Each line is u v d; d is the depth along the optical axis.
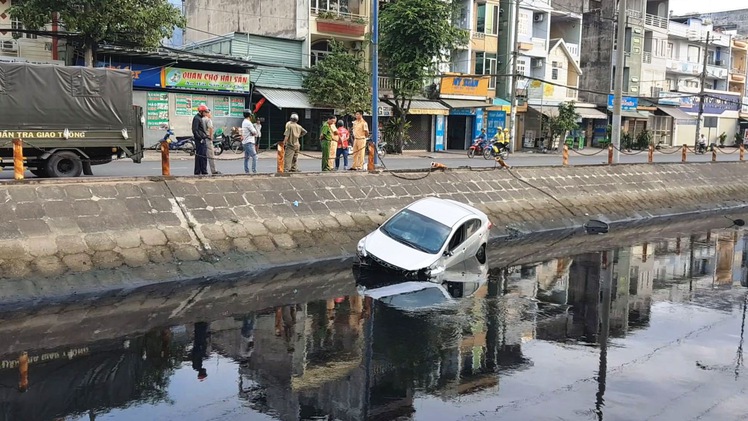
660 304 12.38
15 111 14.95
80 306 10.84
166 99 30.20
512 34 45.28
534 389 7.75
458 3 41.19
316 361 8.51
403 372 8.17
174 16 26.30
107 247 12.54
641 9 56.53
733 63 69.88
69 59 27.34
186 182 14.86
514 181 23.03
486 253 17.05
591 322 10.87
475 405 7.20
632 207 25.86
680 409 7.29
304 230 15.72
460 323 10.46
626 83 55.78
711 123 66.62
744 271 15.98
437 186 20.38
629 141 54.16
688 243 19.98
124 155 17.05
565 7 53.09
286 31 36.31
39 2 23.48
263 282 12.95
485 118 44.59
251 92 33.19
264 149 34.34
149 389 7.42
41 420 6.52
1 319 10.01
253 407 6.98
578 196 24.41
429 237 14.12
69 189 13.08
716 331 10.64
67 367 8.06
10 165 15.17
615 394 7.68
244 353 8.75
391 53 36.16
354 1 38.00
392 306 11.35
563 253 17.55
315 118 36.38
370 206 17.88
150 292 11.91
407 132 39.69
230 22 40.16
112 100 16.36
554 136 46.44
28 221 12.09
